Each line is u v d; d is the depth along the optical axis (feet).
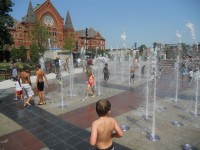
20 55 168.25
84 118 25.59
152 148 17.52
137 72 76.84
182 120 23.95
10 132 21.99
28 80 31.35
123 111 27.73
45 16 228.63
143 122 23.48
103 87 46.39
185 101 32.55
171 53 102.37
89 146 18.44
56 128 22.71
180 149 17.29
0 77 68.69
